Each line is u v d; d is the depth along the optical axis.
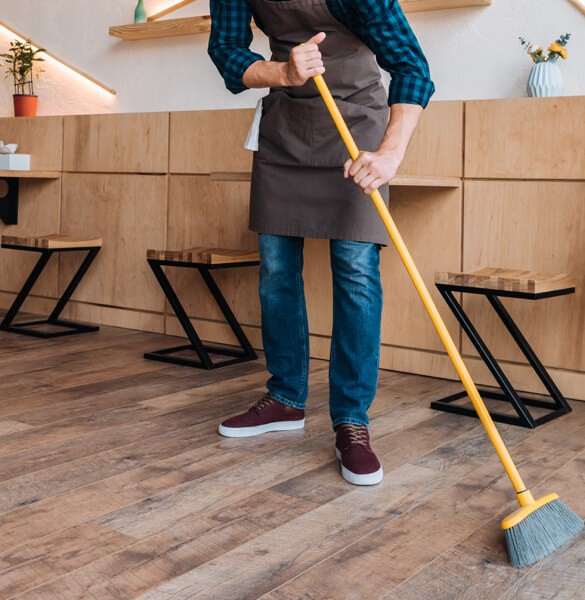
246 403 2.38
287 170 1.88
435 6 3.06
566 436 2.11
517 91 2.98
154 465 1.82
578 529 1.42
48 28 4.28
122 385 2.57
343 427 1.81
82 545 1.39
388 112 1.87
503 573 1.31
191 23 3.62
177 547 1.39
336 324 1.84
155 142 3.44
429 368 2.79
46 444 1.96
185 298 3.39
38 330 3.49
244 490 1.68
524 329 2.59
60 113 4.29
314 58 1.64
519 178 2.57
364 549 1.40
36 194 3.88
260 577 1.29
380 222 1.81
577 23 2.85
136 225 3.53
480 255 2.67
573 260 2.49
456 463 1.87
